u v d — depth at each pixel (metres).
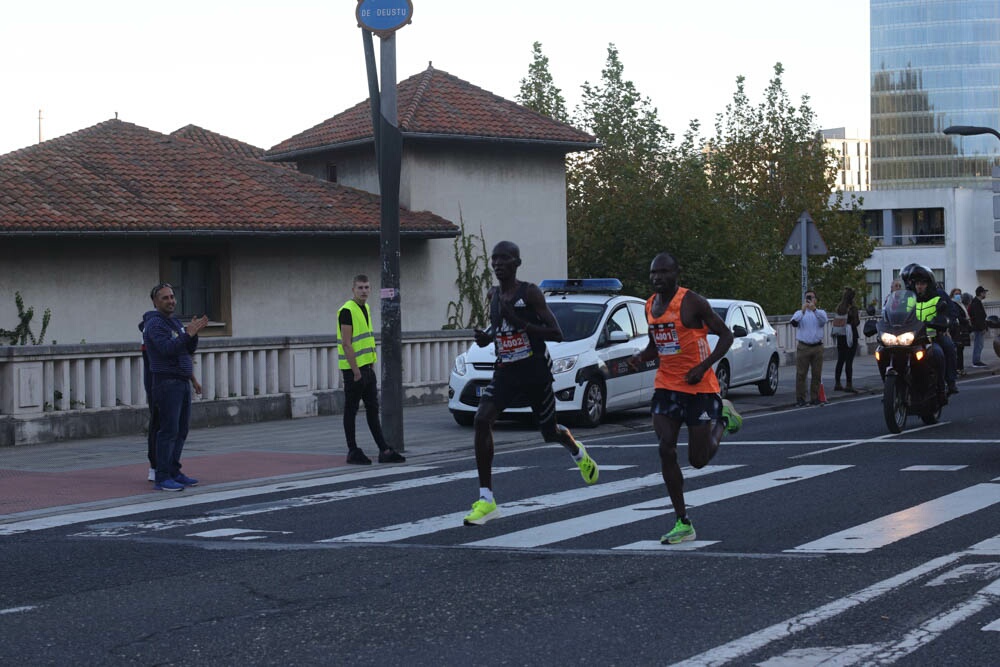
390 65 14.17
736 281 38.22
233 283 27.36
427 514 9.95
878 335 15.97
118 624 6.36
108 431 17.22
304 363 19.91
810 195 48.09
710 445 8.36
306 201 29.17
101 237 25.14
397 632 6.05
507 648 5.72
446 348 23.08
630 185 38.50
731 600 6.61
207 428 18.16
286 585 7.25
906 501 10.02
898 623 6.03
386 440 14.37
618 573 7.37
